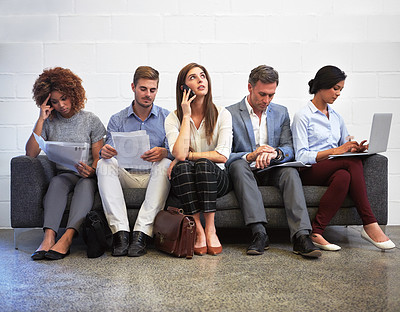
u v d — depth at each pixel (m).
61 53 3.56
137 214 2.84
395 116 3.65
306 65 3.62
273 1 3.60
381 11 3.63
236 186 2.79
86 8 3.56
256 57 3.61
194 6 3.59
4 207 3.58
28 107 3.56
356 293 1.95
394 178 3.66
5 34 3.54
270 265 2.40
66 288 2.04
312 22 3.61
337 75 3.01
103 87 3.58
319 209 2.80
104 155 2.75
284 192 2.77
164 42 3.59
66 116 3.10
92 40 3.57
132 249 2.63
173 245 2.57
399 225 3.66
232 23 3.60
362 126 3.65
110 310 1.76
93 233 2.59
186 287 2.03
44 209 2.74
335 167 2.81
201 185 2.63
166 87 3.60
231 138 2.88
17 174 2.80
